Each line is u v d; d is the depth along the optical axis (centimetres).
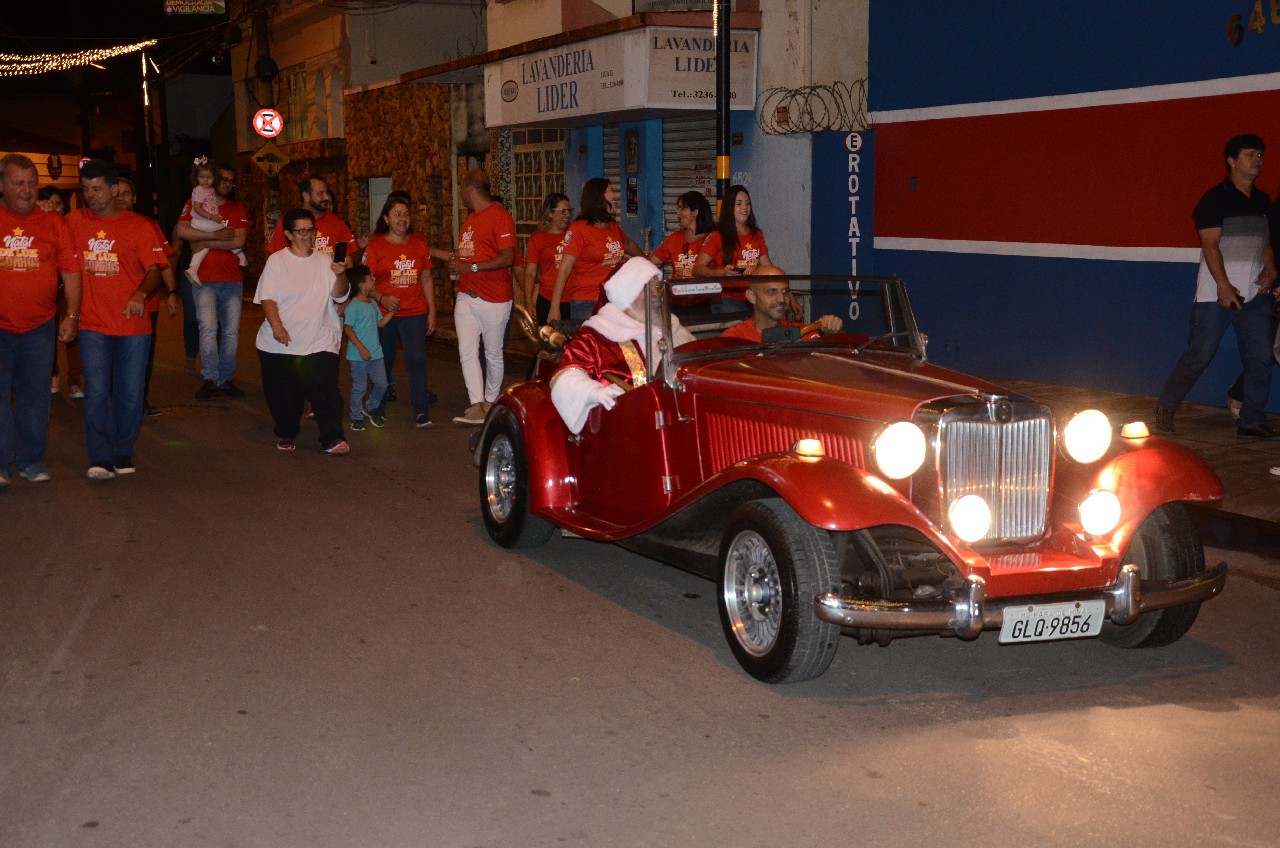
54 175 4212
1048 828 409
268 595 668
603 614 639
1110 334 1216
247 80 3575
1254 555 718
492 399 1204
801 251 1532
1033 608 505
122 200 1014
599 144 1927
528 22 2114
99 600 659
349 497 897
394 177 2609
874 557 524
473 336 1172
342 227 1287
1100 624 519
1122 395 1205
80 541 777
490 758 466
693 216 1095
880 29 1447
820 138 1480
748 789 439
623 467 671
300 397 1068
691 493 571
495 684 541
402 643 593
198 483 941
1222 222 948
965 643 594
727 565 556
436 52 2817
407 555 748
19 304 902
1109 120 1190
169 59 3819
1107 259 1209
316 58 3019
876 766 457
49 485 935
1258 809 421
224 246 1296
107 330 939
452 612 640
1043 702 519
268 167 2542
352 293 1152
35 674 554
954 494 524
